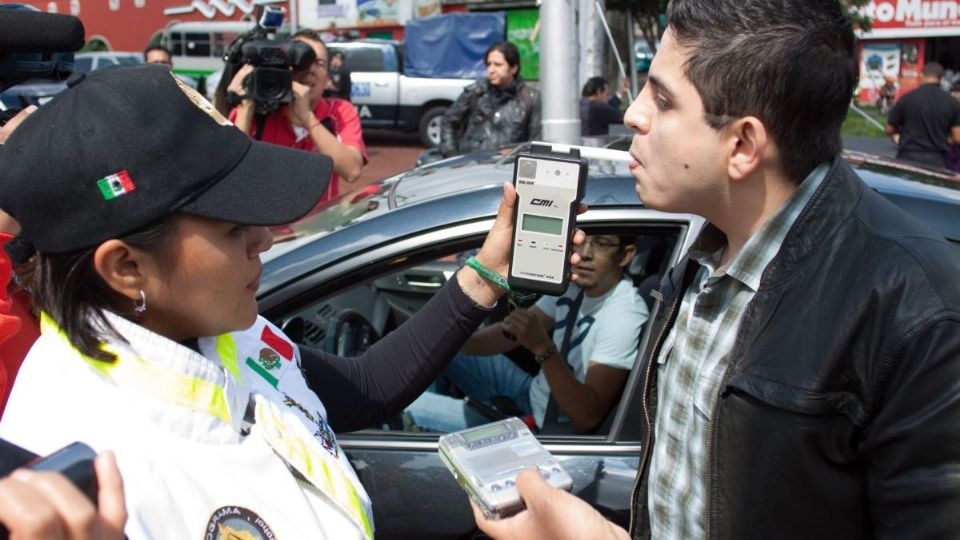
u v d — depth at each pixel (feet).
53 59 4.97
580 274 6.98
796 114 3.67
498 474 3.94
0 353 3.51
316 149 13.08
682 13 3.76
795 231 3.77
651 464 4.60
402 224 6.82
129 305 3.34
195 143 3.22
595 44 23.57
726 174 3.88
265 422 3.51
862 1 40.37
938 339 3.31
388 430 6.72
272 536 3.20
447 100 45.83
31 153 3.05
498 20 47.37
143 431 3.07
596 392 6.81
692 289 4.50
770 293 3.78
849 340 3.49
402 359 5.08
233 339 3.89
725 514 3.84
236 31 52.54
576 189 5.01
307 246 6.91
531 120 20.51
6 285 3.43
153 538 2.84
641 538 4.71
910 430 3.33
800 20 3.58
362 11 56.03
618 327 6.88
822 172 3.87
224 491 3.14
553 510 3.60
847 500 3.59
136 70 3.30
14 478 2.12
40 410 3.03
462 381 8.02
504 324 7.00
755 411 3.67
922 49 63.00
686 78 3.78
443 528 6.29
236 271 3.43
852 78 3.75
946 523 3.25
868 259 3.56
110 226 3.06
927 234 3.64
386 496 6.38
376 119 46.19
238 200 3.28
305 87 12.66
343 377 4.95
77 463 2.20
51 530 2.04
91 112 3.08
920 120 24.26
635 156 4.14
